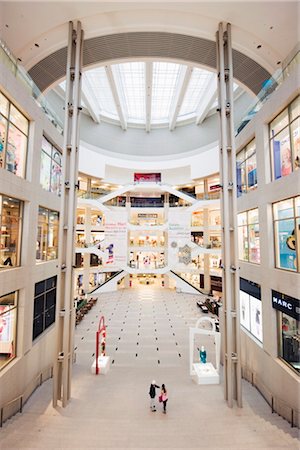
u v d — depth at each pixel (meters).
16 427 6.21
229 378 7.59
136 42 11.33
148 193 31.38
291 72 7.38
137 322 17.16
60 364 7.95
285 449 5.25
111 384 9.04
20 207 8.52
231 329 7.92
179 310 20.14
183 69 18.80
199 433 5.90
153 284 32.41
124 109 25.05
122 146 27.81
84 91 20.83
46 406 7.53
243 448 5.29
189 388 8.72
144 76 20.75
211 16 9.30
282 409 6.96
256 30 9.84
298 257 7.34
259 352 9.02
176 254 25.08
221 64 9.13
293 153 7.57
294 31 9.70
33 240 8.95
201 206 25.19
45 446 5.30
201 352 10.09
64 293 8.12
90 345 13.27
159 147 28.06
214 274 25.67
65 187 8.42
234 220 8.38
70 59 9.11
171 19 9.80
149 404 7.55
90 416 6.84
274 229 8.62
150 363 11.15
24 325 8.16
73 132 8.50
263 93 9.23
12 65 7.71
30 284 8.66
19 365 7.73
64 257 8.36
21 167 8.53
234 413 7.08
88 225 26.03
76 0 8.76
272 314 8.28
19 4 8.84
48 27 9.78
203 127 25.97
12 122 7.94
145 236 36.00
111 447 5.27
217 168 23.50
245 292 10.73
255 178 10.09
